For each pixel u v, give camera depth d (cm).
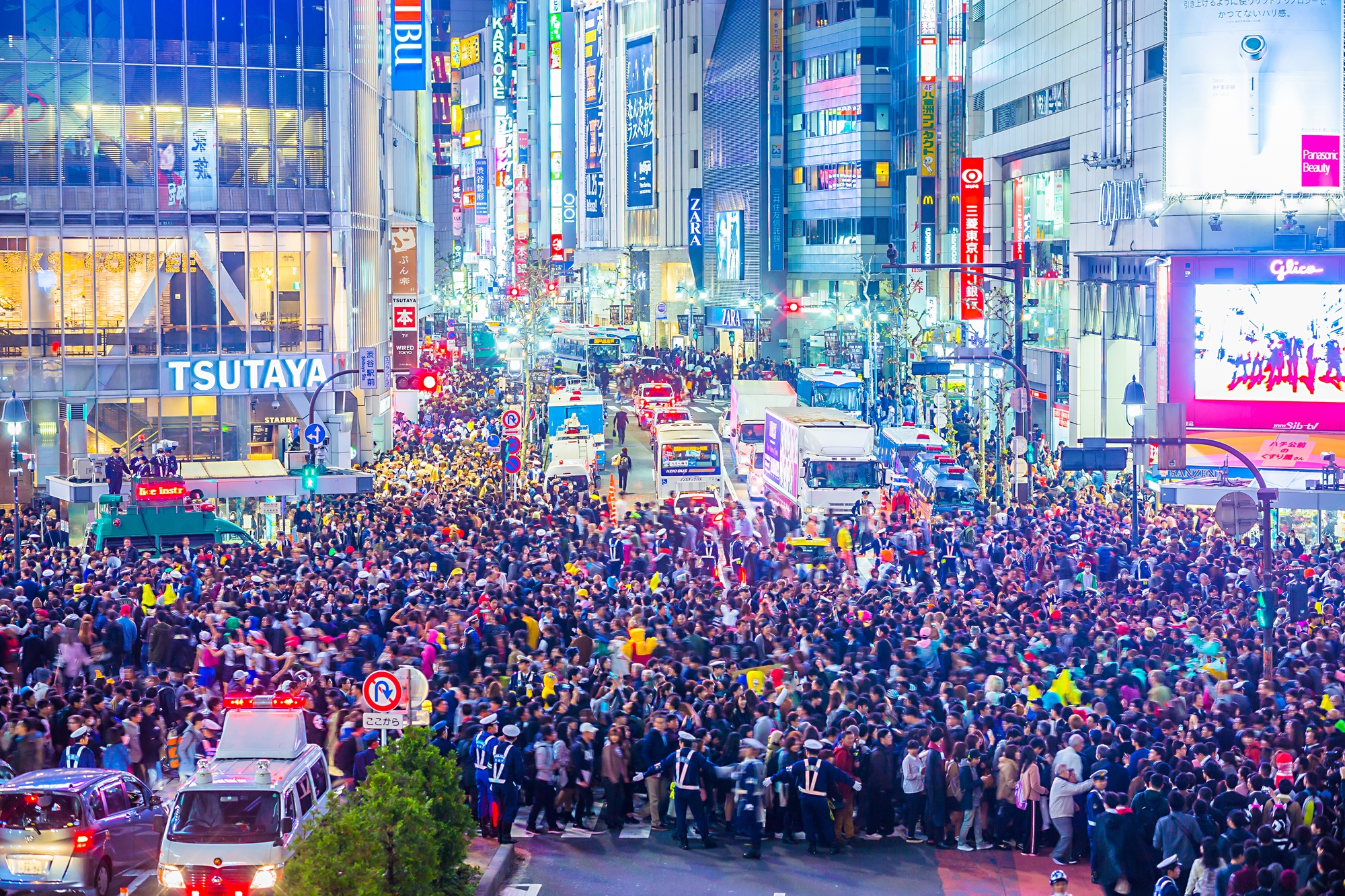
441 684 2772
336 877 1697
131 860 2238
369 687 2352
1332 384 5828
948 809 2433
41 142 6244
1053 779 2353
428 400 9331
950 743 2473
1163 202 6134
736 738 2489
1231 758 2202
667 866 2350
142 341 6412
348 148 6750
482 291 19275
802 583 3688
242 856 2041
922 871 2317
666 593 3484
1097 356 7325
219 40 6431
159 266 6419
